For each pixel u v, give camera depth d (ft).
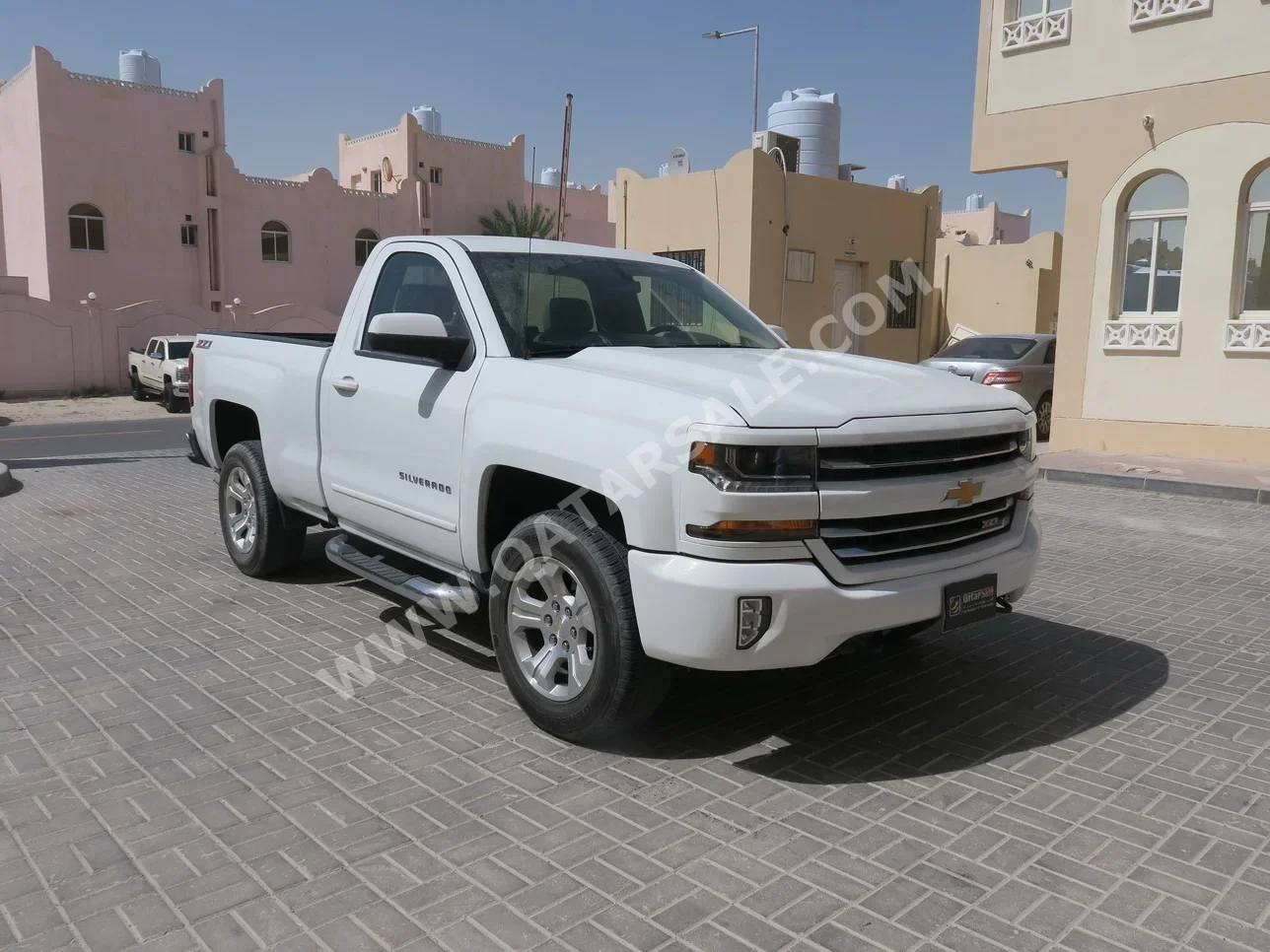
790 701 14.40
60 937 8.74
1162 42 39.19
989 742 13.02
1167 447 40.40
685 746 12.80
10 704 14.02
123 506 29.89
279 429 18.52
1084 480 35.58
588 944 8.67
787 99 75.46
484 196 147.23
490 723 13.47
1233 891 9.58
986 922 9.04
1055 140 42.75
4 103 116.06
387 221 136.05
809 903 9.32
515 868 9.87
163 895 9.39
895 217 71.67
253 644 16.66
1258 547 25.29
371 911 9.15
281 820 10.80
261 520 19.70
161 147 115.55
